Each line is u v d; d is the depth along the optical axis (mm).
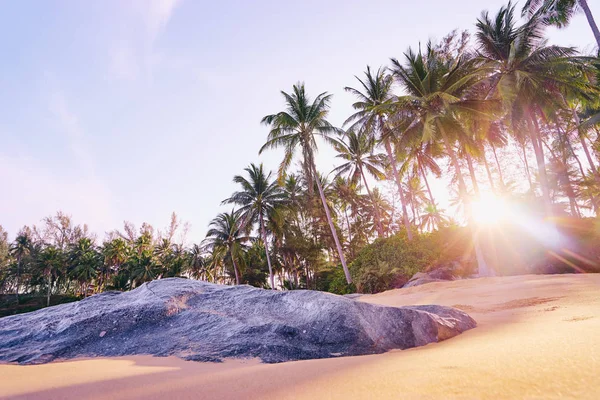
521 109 17281
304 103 23344
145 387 1982
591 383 1258
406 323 3650
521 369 1563
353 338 3447
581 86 16656
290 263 38688
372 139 22062
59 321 4148
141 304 4383
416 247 20203
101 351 3447
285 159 22844
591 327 2570
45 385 2133
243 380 2027
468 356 2076
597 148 24031
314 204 33062
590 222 17766
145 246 51281
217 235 35375
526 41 17688
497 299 7242
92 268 46406
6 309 45781
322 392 1594
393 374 1799
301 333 3594
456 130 18062
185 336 3682
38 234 51500
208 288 5379
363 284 19672
